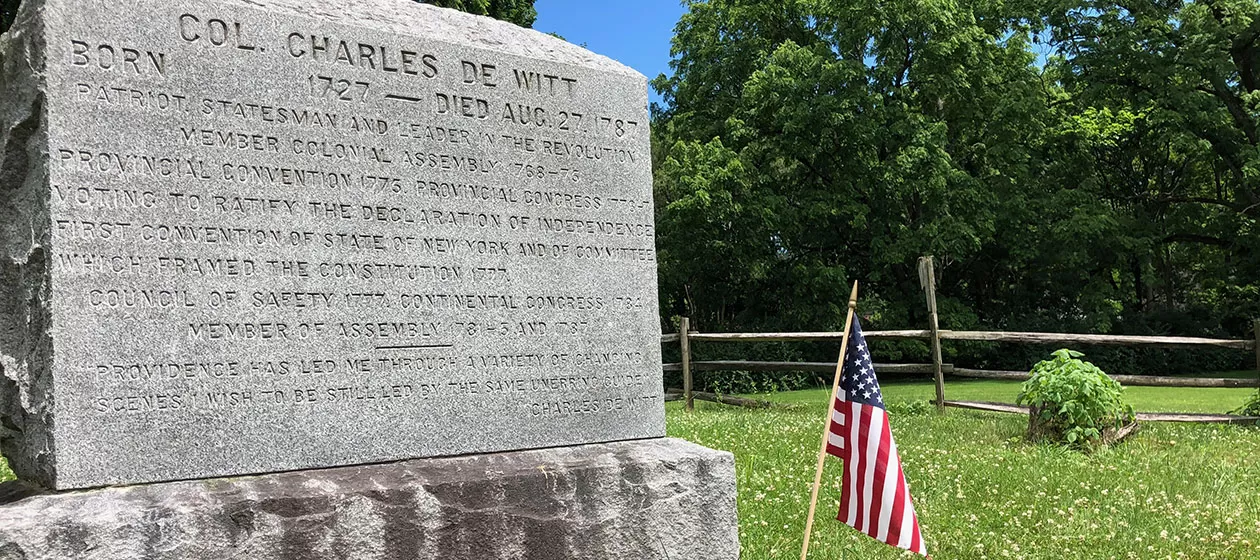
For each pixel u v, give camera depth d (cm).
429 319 396
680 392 1364
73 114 333
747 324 2441
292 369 367
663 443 443
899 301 2372
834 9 2222
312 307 372
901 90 2256
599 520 394
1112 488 621
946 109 2391
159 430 342
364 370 381
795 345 2025
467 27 426
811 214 2194
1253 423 961
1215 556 476
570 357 431
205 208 354
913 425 943
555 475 387
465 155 409
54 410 324
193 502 323
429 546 358
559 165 434
